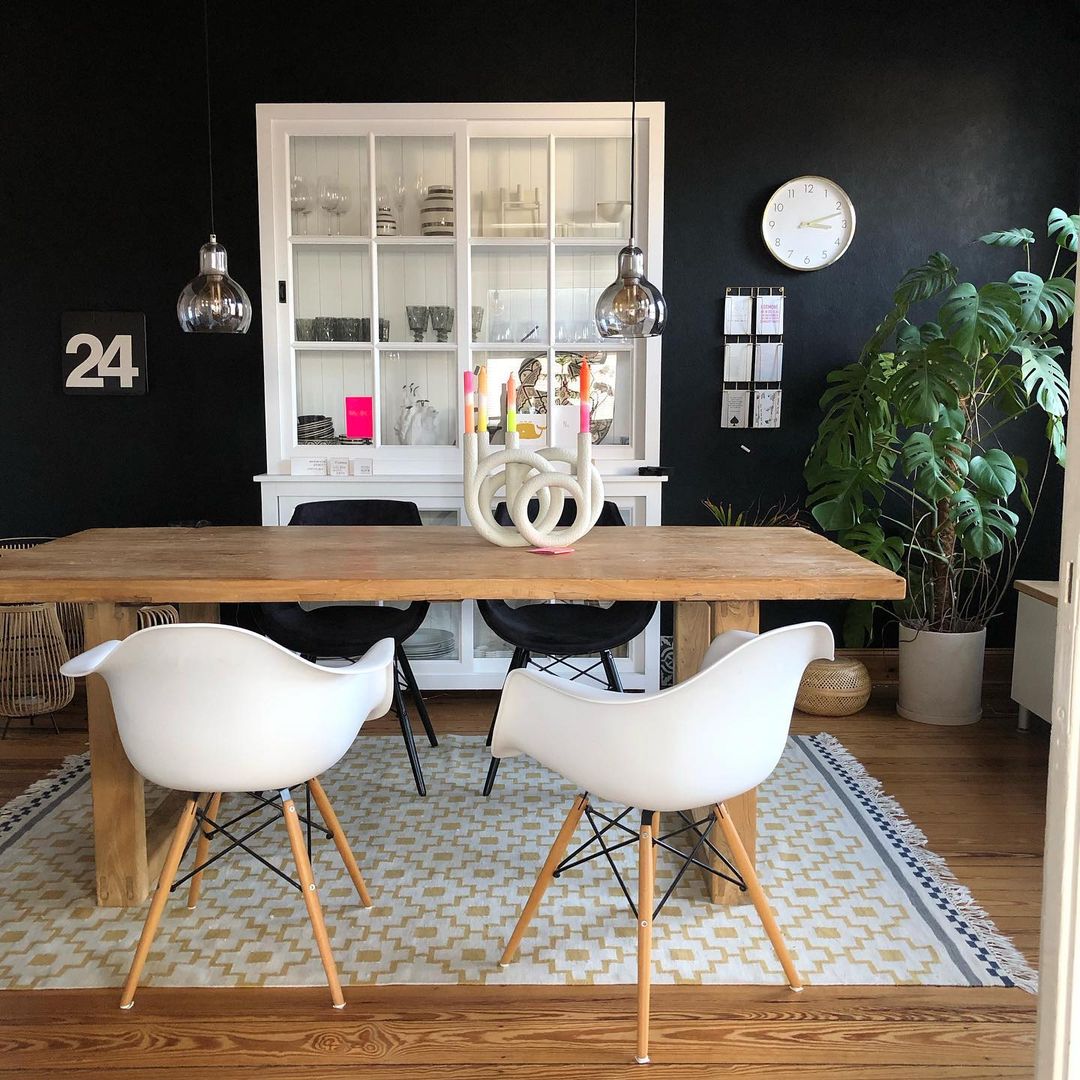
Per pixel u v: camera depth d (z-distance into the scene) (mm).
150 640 1844
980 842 2883
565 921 2432
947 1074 1896
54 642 3832
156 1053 1952
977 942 2340
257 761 1949
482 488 2799
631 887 2607
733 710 1866
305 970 2227
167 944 2330
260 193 4207
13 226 4297
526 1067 1911
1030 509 4219
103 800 2473
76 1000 2123
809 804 3131
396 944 2330
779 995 2141
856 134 4293
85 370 4359
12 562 2547
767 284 4367
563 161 4293
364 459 4309
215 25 4191
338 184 4270
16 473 4430
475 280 4367
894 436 4039
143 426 4406
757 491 4480
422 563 2523
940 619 4004
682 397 4430
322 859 2762
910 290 3828
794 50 4250
